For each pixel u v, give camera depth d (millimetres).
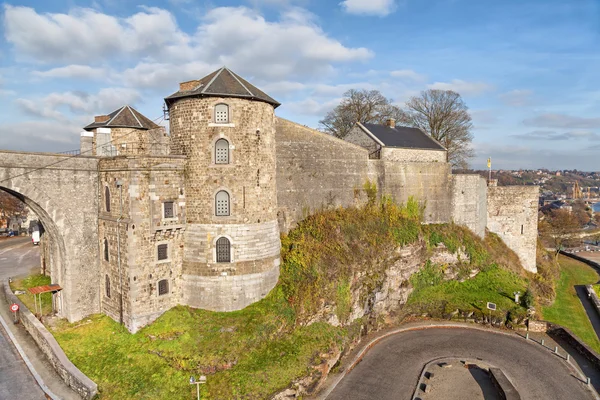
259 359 21516
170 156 24094
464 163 57469
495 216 45750
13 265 44406
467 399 22281
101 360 21188
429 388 22891
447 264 38312
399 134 43188
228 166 24438
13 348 24641
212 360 20453
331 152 33844
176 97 24562
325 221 31906
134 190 22812
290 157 31172
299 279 26312
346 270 29016
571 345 29500
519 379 24594
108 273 25406
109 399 18469
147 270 23625
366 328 29922
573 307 37812
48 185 23969
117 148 29312
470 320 32812
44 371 21781
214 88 24141
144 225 23312
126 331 23703
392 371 25047
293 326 24594
